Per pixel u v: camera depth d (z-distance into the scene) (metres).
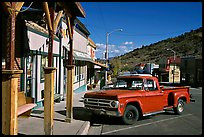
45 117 7.32
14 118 5.27
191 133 8.96
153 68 72.12
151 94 11.18
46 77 7.33
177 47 137.25
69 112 9.72
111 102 9.89
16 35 10.30
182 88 13.41
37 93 12.56
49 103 7.31
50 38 7.27
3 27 8.70
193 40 136.12
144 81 11.20
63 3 7.82
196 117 12.39
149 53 156.25
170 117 12.29
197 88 43.94
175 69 67.94
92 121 10.91
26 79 11.21
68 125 9.20
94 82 40.31
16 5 5.24
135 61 143.00
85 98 10.83
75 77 22.66
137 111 10.51
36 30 12.23
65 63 17.23
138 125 10.22
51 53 7.30
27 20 12.45
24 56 10.95
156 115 12.81
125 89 11.41
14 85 5.25
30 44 11.59
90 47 34.41
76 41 22.98
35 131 7.95
